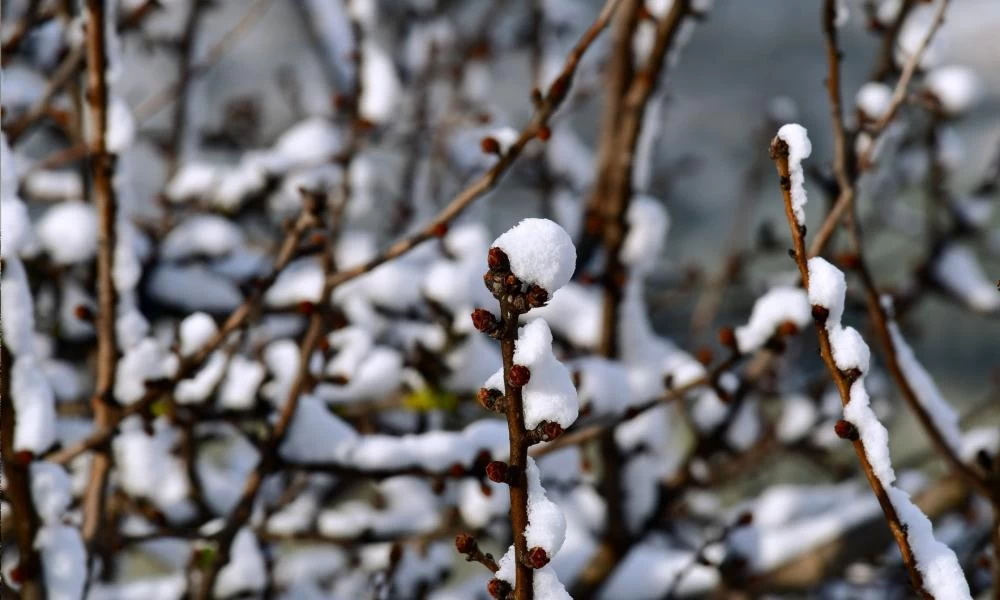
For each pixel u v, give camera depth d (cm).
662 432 507
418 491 548
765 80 1268
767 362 496
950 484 506
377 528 454
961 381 1005
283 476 538
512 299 188
